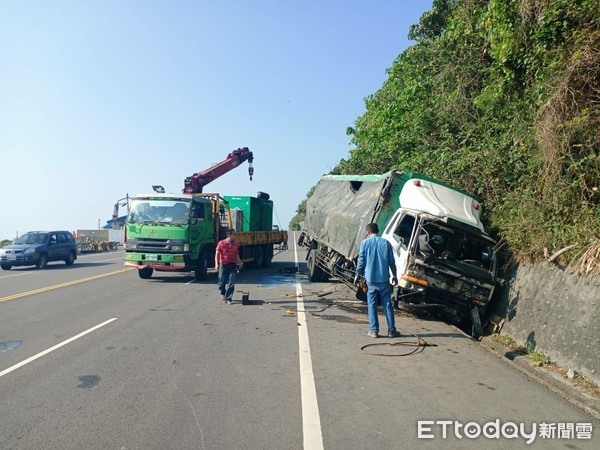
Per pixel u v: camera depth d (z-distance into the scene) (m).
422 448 4.55
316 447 4.53
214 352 7.87
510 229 10.73
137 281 17.53
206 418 5.18
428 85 19.33
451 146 15.77
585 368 6.77
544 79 10.23
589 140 9.24
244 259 21.34
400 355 7.88
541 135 9.87
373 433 4.86
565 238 8.91
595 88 9.27
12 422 5.07
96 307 11.95
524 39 11.01
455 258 10.68
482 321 10.75
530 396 6.09
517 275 10.21
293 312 11.52
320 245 16.83
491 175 12.71
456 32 16.17
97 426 4.97
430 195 11.52
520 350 8.45
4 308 11.74
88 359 7.41
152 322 10.20
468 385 6.45
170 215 17.08
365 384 6.38
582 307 7.41
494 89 13.26
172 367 7.02
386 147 21.56
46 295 13.91
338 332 9.51
